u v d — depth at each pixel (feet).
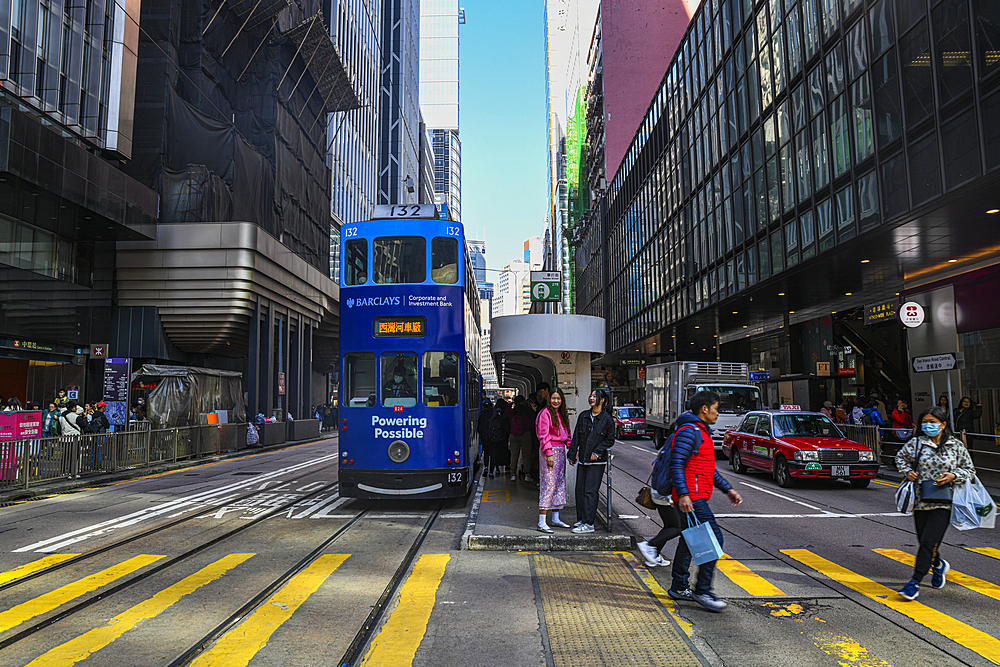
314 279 133.39
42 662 14.34
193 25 108.78
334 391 213.05
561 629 16.42
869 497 40.63
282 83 134.10
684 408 73.46
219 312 94.02
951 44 44.88
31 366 79.30
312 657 14.66
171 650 15.03
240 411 86.28
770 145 75.51
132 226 82.99
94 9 76.48
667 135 121.19
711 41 95.81
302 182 146.41
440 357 36.88
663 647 15.11
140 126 96.58
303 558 24.61
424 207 38.68
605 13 200.23
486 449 52.19
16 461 41.86
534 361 43.21
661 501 20.33
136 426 68.08
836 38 60.54
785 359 103.45
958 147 44.27
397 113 349.61
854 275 71.67
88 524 31.81
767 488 45.11
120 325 93.40
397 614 17.70
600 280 206.28
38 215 76.07
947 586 20.22
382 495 35.53
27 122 63.46
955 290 61.87
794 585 20.40
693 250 104.63
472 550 25.94
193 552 25.72
